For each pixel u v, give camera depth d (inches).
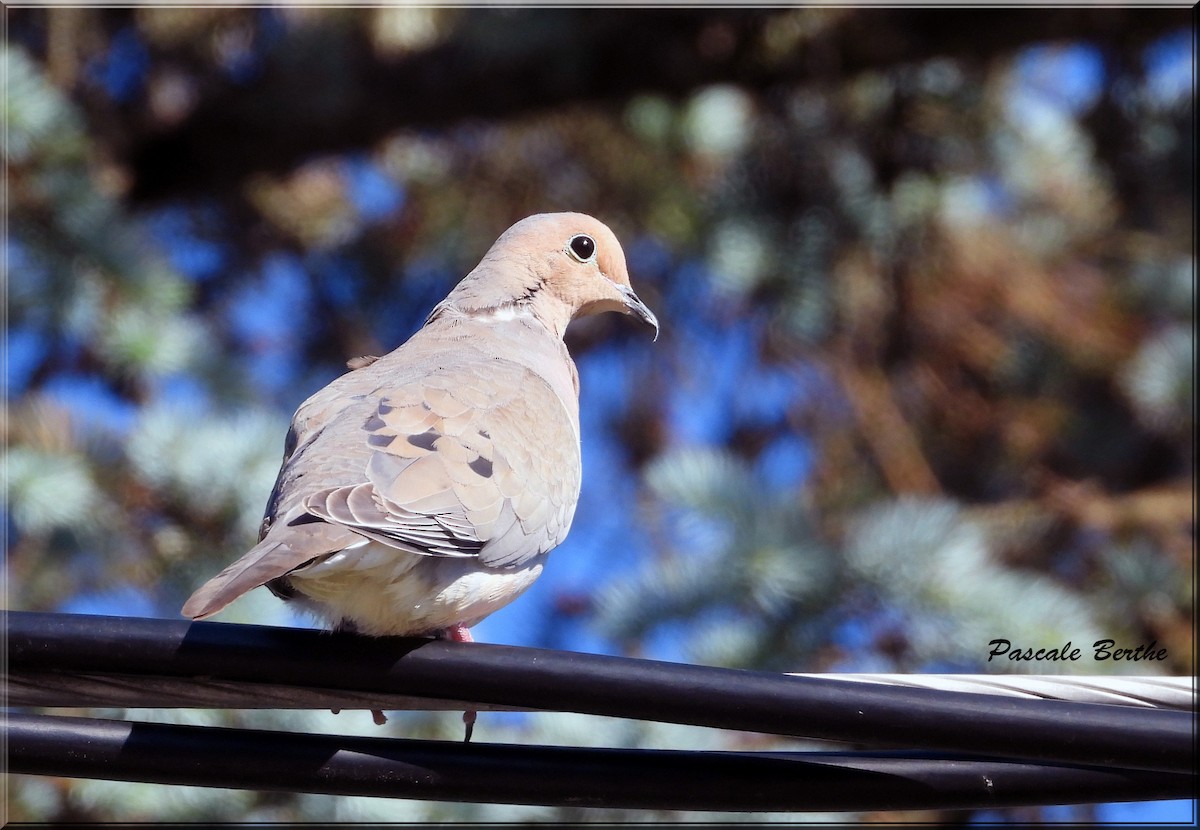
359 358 311.7
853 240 676.7
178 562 478.6
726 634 479.5
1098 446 660.1
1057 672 474.9
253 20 635.5
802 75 649.0
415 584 243.0
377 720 262.1
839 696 220.1
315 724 447.5
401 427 254.5
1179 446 651.5
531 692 223.6
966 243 680.4
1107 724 221.8
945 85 667.4
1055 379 676.1
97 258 508.1
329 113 652.7
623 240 685.3
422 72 644.7
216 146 655.1
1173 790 236.4
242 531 480.4
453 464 252.4
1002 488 669.3
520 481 263.3
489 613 266.2
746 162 673.6
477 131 682.8
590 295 361.7
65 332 510.0
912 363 690.2
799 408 697.0
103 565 479.2
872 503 608.4
